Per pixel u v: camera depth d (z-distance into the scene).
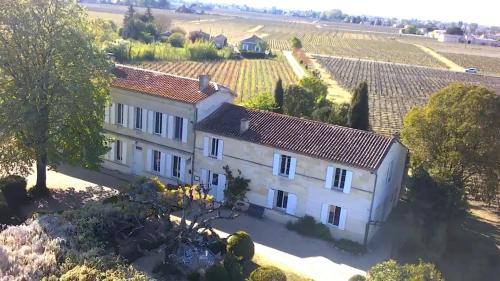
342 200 34.94
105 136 41.78
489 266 34.41
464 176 41.53
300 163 35.91
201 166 40.22
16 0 33.97
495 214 44.03
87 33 36.84
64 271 22.31
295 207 36.91
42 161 37.03
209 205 34.72
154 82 42.53
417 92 107.50
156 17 175.25
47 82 34.38
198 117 39.72
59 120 35.50
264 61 137.25
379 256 34.16
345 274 31.19
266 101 54.56
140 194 33.50
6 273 21.22
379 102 91.69
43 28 34.59
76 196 38.34
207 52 130.62
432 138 38.97
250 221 37.12
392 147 36.22
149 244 30.72
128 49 111.94
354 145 35.81
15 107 33.91
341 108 54.09
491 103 36.91
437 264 33.91
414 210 36.06
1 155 35.16
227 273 27.27
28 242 24.50
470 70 153.62
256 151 37.38
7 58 33.56
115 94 43.03
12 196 35.38
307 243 34.72
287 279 29.11
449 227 37.22
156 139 42.06
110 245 29.39
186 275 27.97
